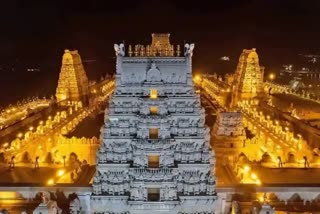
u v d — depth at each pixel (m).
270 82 180.62
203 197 55.78
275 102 142.88
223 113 88.88
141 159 55.31
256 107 121.62
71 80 130.00
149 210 55.19
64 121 106.44
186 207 56.06
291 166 76.00
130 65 56.50
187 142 56.16
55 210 52.78
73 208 55.19
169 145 55.22
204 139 56.34
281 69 182.88
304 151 80.31
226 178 67.88
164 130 55.41
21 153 78.81
